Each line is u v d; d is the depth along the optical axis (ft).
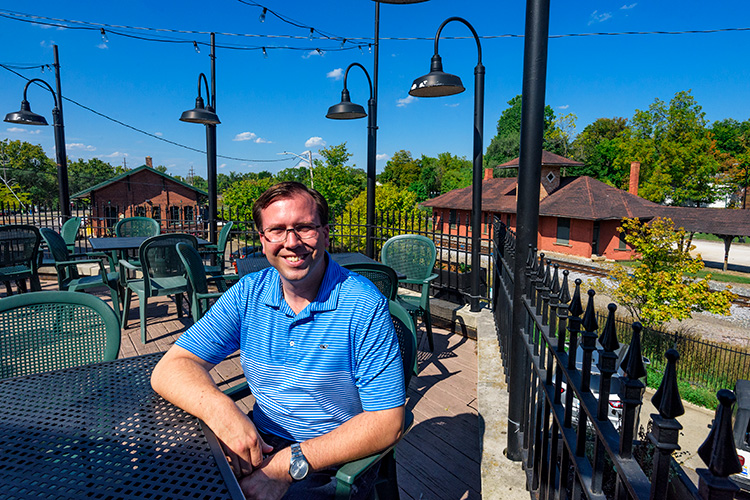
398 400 4.24
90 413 4.14
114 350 6.27
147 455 3.52
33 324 5.98
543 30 6.05
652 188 123.54
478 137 14.46
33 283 15.05
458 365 12.30
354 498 4.52
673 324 60.13
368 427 4.07
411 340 5.85
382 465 5.24
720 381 40.75
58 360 6.13
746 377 41.37
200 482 3.20
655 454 2.34
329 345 4.33
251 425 3.97
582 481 3.69
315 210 4.35
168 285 13.48
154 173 105.40
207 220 26.63
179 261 14.53
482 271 16.11
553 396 5.03
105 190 103.40
